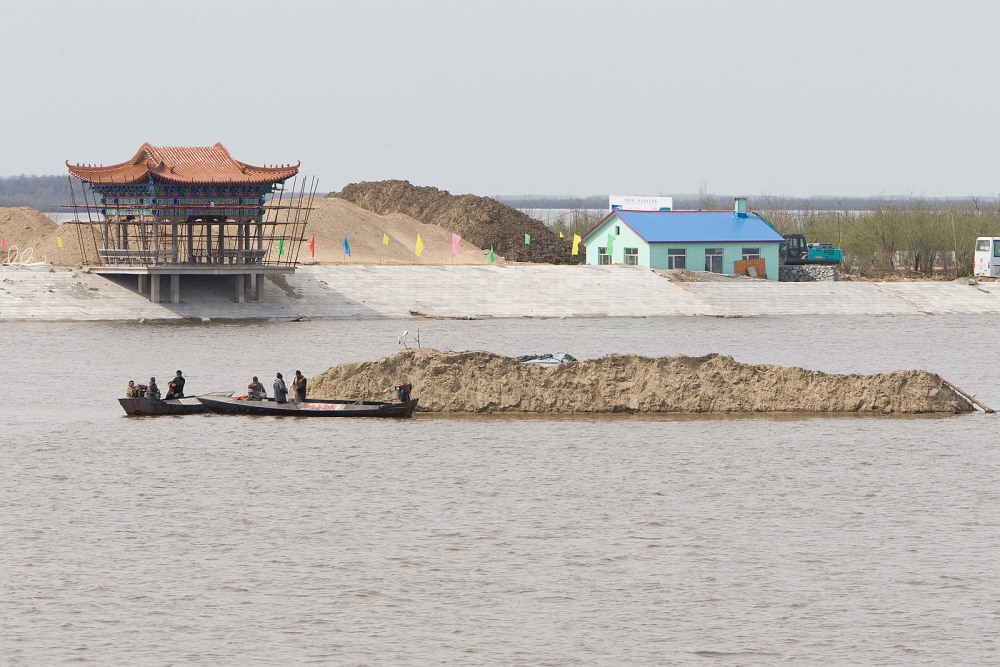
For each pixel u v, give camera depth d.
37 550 169.88
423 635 140.62
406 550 171.12
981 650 137.00
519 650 136.75
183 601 150.75
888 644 138.62
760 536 178.62
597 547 173.00
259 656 134.50
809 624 144.50
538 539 176.75
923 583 158.25
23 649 135.75
